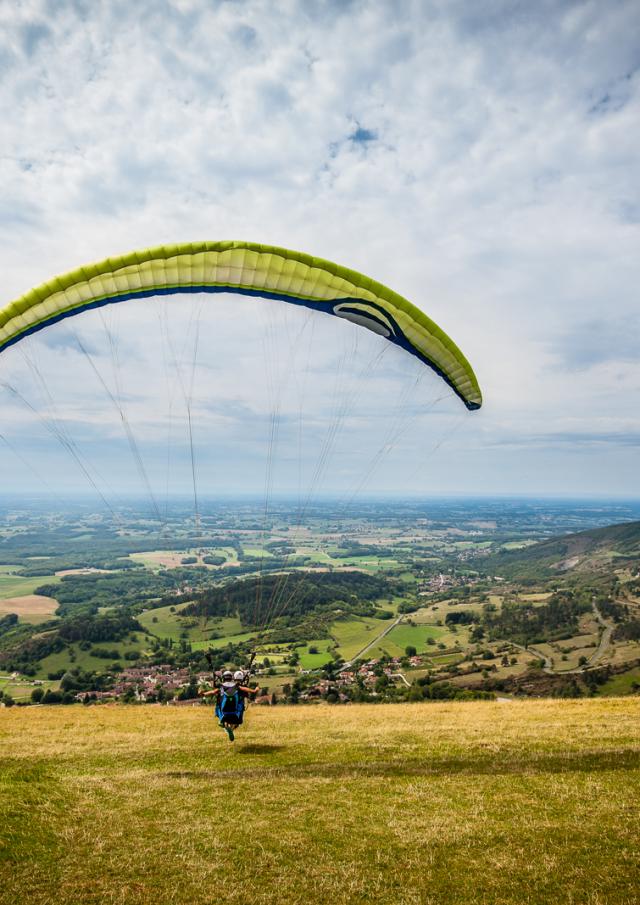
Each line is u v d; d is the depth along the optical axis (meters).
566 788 9.16
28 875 6.98
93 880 6.89
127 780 10.36
